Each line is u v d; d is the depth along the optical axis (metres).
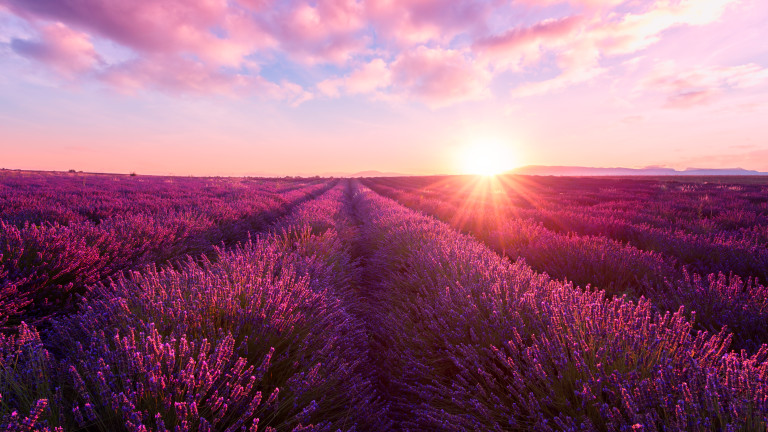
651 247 6.98
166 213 9.25
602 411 1.77
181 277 3.48
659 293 4.17
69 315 3.14
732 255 5.59
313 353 2.65
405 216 10.36
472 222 11.12
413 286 4.76
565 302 2.83
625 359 2.12
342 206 18.17
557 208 14.94
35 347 2.07
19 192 12.20
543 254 6.31
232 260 4.43
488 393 2.40
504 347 2.74
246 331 2.69
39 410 1.47
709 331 3.24
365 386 2.71
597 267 5.21
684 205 14.46
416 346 3.21
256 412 2.10
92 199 12.18
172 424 1.79
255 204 13.28
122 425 1.75
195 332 2.47
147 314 2.66
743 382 1.69
